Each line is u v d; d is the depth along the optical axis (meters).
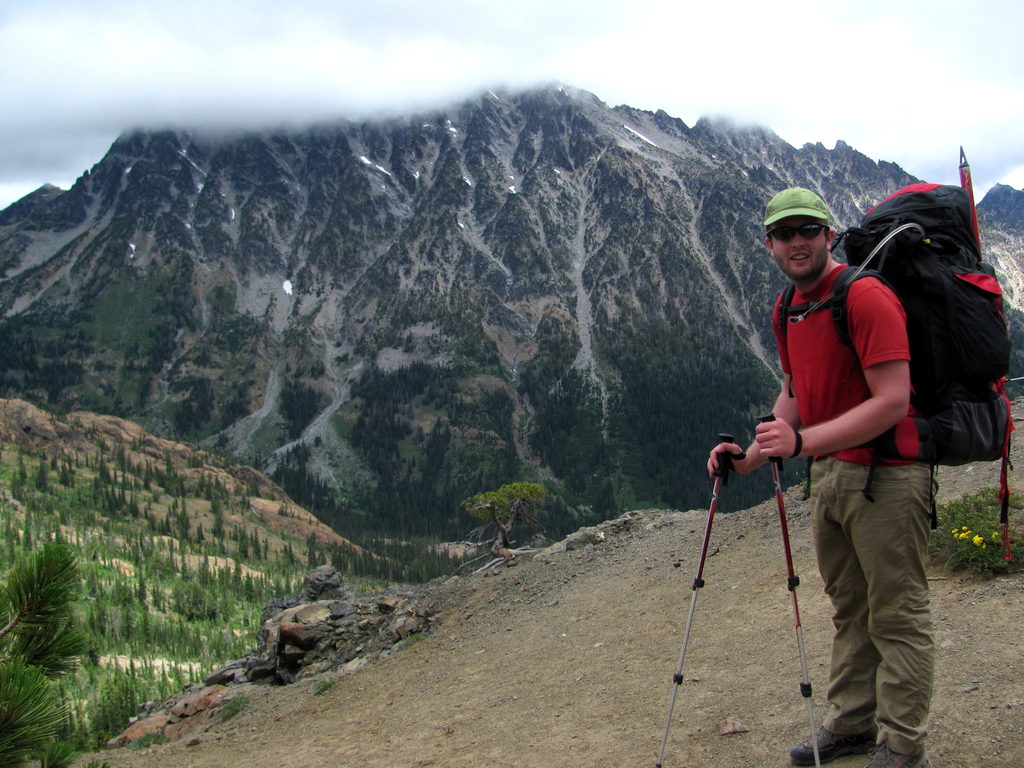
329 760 9.96
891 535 4.11
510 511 25.22
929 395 4.07
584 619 13.94
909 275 4.08
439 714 10.87
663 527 18.97
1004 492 4.73
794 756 5.04
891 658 4.21
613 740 7.43
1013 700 5.53
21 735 4.80
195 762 12.09
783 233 4.38
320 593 25.03
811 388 4.43
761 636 9.52
